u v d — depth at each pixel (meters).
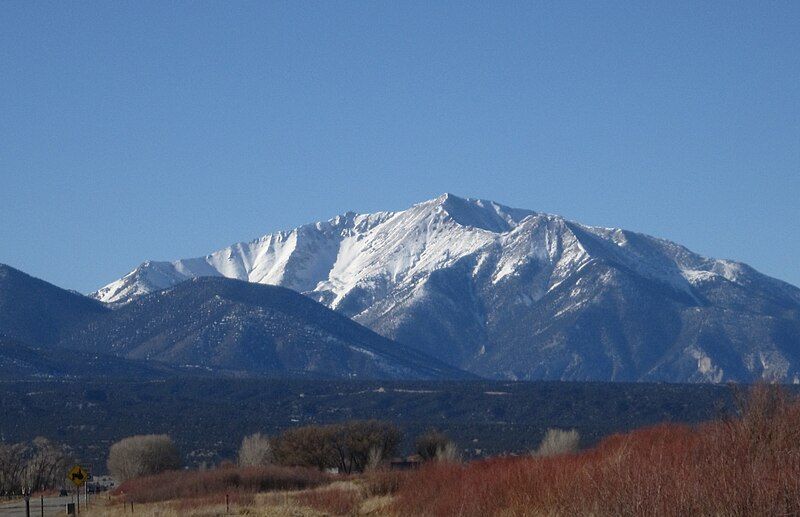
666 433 52.72
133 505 81.19
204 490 102.75
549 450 109.31
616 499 38.19
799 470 36.47
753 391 45.31
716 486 36.34
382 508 60.69
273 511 67.25
